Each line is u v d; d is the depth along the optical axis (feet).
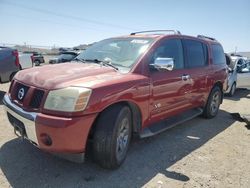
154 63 14.01
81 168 12.39
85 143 10.87
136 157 13.93
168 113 16.11
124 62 14.03
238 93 39.45
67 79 11.28
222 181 12.17
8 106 12.39
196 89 18.79
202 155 14.78
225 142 17.10
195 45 19.13
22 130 11.51
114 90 11.54
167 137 17.26
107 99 11.21
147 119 14.08
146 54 14.12
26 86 11.76
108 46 16.03
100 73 12.48
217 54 22.53
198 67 18.98
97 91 10.93
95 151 11.64
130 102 12.67
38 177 11.48
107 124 11.43
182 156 14.46
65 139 10.38
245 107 29.01
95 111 10.86
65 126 10.25
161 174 12.37
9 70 27.91
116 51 15.20
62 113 10.42
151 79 13.85
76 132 10.49
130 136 13.19
